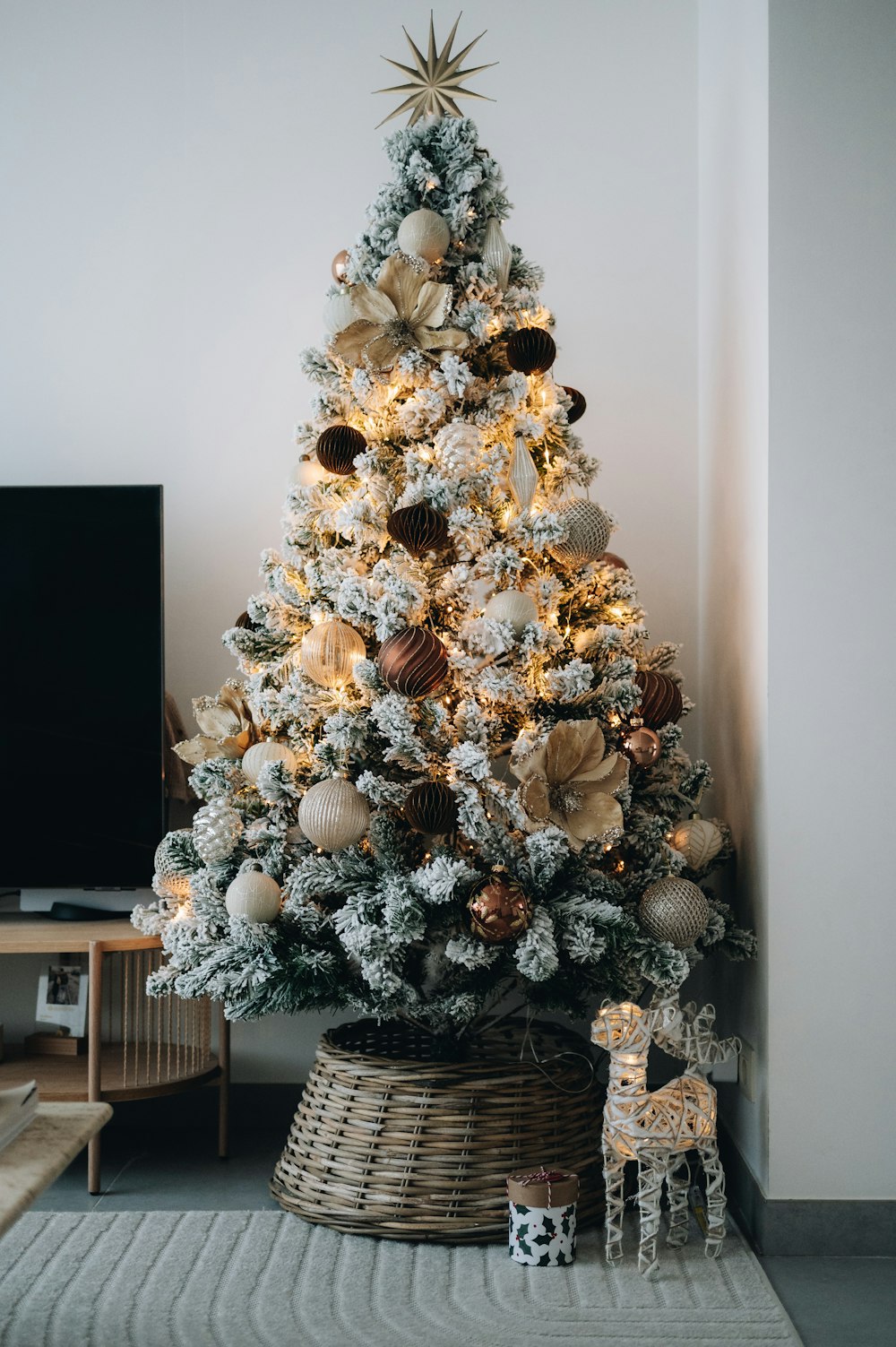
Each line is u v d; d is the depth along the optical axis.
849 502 2.02
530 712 1.93
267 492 2.67
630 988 1.89
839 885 1.99
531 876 1.82
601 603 2.08
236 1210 2.07
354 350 2.03
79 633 2.47
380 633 1.86
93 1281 1.78
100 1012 2.19
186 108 2.72
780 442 2.03
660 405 2.66
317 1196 1.97
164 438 2.69
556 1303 1.71
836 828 1.99
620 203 2.68
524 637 1.85
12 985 2.62
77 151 2.72
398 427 2.03
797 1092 1.97
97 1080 2.17
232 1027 2.58
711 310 2.53
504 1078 1.93
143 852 2.44
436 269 2.03
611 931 1.81
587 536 1.99
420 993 1.90
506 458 1.99
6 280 2.71
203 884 2.00
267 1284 1.76
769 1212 1.95
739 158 2.28
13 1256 1.87
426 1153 1.92
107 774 2.45
